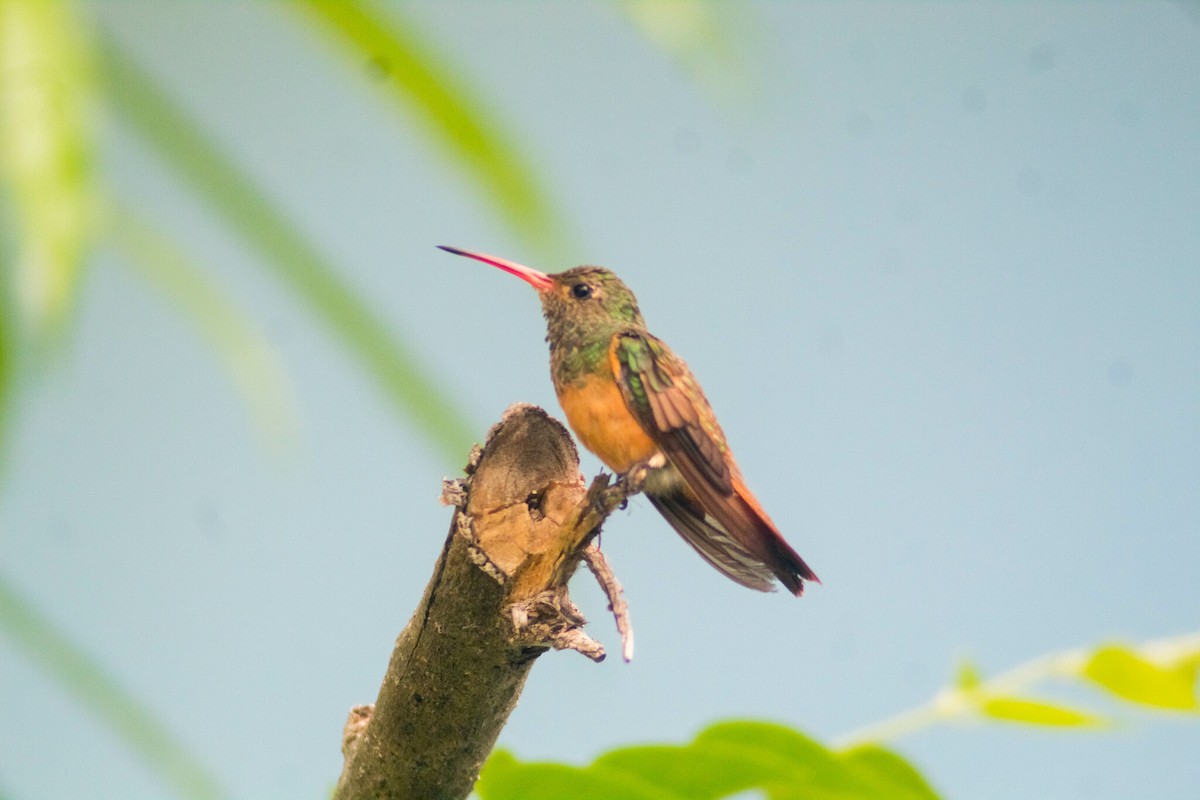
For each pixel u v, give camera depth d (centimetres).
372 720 288
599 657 287
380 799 288
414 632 288
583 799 287
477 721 288
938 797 288
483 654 288
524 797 287
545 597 288
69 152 234
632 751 287
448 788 288
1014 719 289
